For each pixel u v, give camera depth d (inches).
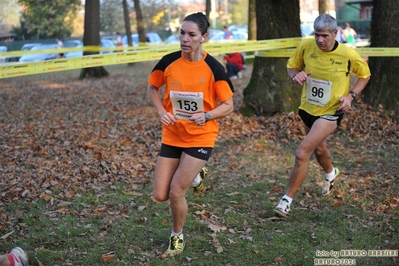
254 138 414.9
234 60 885.8
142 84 848.9
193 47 197.0
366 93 459.8
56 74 1125.7
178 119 206.2
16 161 349.1
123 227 243.0
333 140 405.4
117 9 1919.3
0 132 451.2
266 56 459.8
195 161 204.1
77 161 346.0
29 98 705.6
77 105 619.8
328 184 282.7
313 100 261.4
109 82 902.4
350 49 254.5
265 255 214.5
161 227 244.4
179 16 2209.6
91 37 984.3
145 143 402.0
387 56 441.1
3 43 1457.9
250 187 301.9
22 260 193.2
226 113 203.2
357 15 2276.1
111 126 470.0
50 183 300.7
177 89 203.2
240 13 2738.7
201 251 220.2
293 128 429.4
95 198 281.4
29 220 250.1
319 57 256.4
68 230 238.4
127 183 309.1
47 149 380.8
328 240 229.8
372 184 303.3
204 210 264.4
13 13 1459.2
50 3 1430.9
